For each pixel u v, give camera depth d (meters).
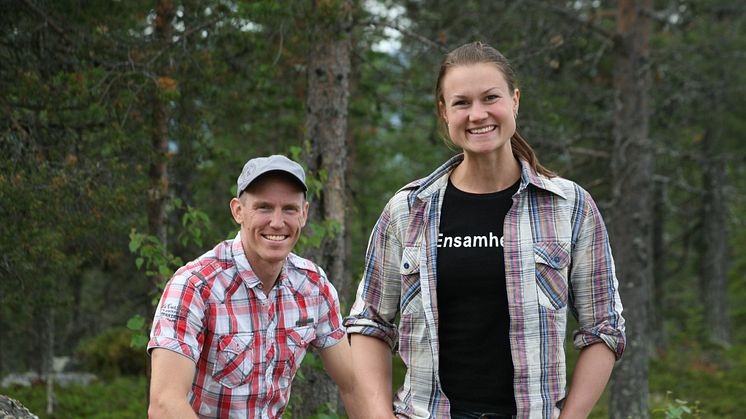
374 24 8.52
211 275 2.64
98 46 7.97
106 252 8.17
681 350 20.61
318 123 7.89
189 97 8.23
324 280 2.89
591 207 2.73
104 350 16.05
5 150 7.20
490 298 2.65
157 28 8.33
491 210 2.71
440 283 2.70
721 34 14.89
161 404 2.51
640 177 12.35
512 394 2.66
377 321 2.93
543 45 11.12
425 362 2.74
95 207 7.36
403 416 2.78
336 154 7.86
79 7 7.80
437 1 12.38
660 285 20.48
